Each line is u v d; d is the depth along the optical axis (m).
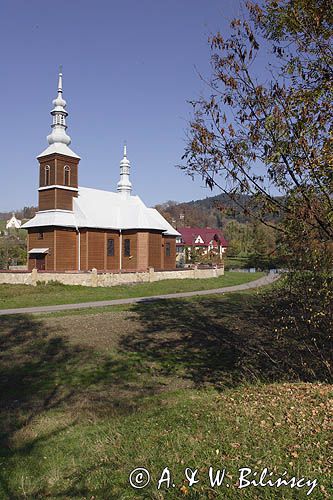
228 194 8.00
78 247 37.56
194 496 4.51
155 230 41.16
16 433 7.43
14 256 50.75
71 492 5.14
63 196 37.44
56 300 25.72
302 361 9.58
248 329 16.64
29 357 13.21
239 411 6.76
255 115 7.52
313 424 5.95
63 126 38.53
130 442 6.18
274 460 5.01
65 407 8.97
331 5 6.86
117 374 11.57
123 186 46.34
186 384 10.64
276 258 8.38
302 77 7.38
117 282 34.34
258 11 7.35
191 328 17.77
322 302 7.84
